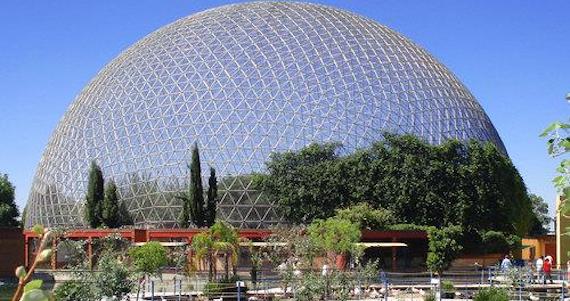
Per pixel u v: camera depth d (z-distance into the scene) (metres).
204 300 34.56
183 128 71.00
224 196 67.19
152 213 69.56
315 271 33.41
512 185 66.88
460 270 58.69
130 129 73.75
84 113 79.88
